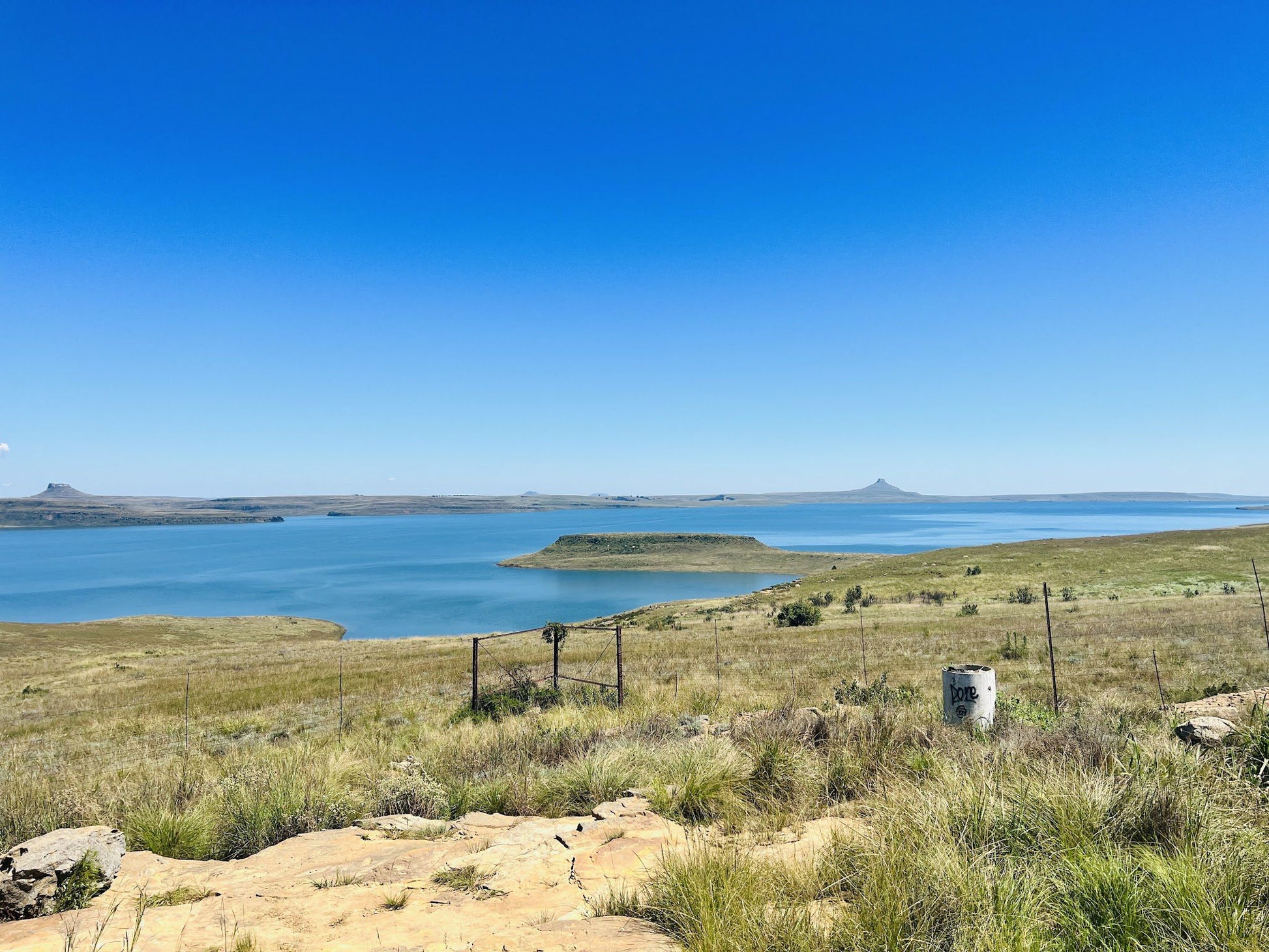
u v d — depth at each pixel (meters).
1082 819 4.41
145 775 12.62
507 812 7.54
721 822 6.05
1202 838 4.04
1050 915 3.38
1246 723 6.62
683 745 8.68
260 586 143.62
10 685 42.78
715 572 152.75
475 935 3.60
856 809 6.03
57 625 79.06
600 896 4.11
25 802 7.88
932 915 3.34
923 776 6.54
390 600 117.38
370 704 25.44
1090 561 80.06
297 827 6.89
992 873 3.63
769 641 41.22
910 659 29.80
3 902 4.09
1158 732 7.86
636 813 6.23
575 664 32.59
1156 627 35.84
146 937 3.68
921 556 98.62
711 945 3.17
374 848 5.61
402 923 3.82
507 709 19.25
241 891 4.50
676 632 52.19
